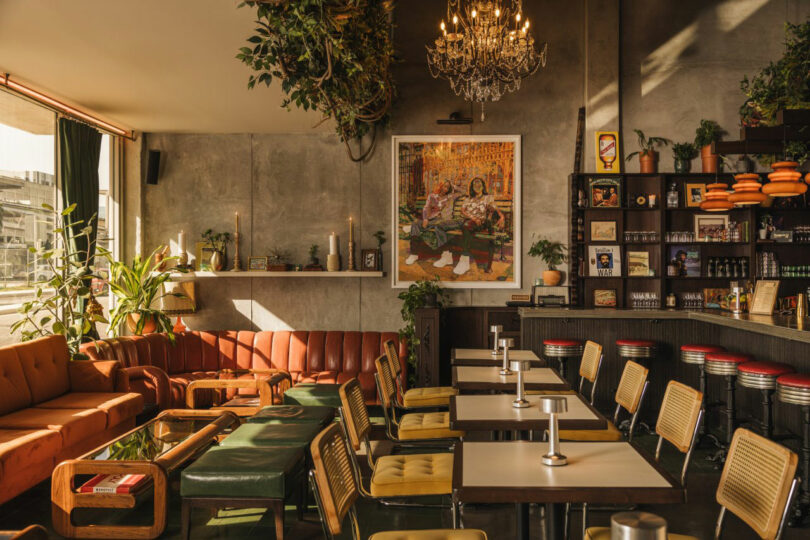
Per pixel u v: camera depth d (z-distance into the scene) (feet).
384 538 8.27
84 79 19.77
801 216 25.63
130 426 18.08
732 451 8.10
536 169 26.30
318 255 26.96
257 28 15.12
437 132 26.45
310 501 14.51
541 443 9.04
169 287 26.76
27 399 16.61
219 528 12.84
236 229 27.09
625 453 8.49
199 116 24.43
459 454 8.47
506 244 26.35
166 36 16.34
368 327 26.86
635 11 26.43
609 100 25.85
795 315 19.06
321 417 15.58
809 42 21.07
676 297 25.63
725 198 19.40
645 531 3.90
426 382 24.22
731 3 26.16
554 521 9.12
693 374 21.52
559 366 21.89
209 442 14.06
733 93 26.04
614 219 25.75
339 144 26.94
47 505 13.99
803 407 13.57
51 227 22.03
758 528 7.27
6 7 14.49
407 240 26.53
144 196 27.25
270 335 25.17
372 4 17.20
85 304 22.26
